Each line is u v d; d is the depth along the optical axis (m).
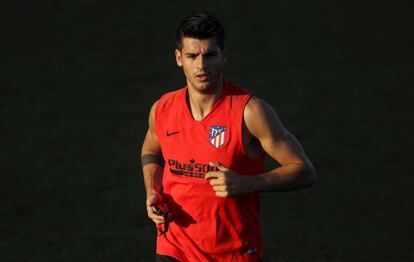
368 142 29.94
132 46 46.44
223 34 12.05
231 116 12.24
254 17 50.78
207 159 12.35
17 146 30.48
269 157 28.19
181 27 12.01
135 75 41.41
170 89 38.94
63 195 25.03
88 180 26.55
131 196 24.86
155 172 14.15
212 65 11.91
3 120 34.06
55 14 52.09
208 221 12.67
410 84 38.19
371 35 46.94
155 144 14.27
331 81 39.22
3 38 48.12
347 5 52.34
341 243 20.55
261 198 24.00
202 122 12.38
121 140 31.20
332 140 30.36
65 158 29.00
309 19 50.09
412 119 32.88
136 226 22.28
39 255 20.25
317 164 27.48
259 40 46.78
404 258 19.50
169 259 13.14
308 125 32.56
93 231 21.94
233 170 12.38
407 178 25.78
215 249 12.85
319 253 19.91
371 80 39.12
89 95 38.03
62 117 34.50
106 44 46.91
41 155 29.34
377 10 51.25
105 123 33.59
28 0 54.75
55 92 38.56
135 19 51.00
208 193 12.48
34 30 49.41
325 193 24.45
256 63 42.81
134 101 36.97
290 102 36.16
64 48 46.38
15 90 38.94
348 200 23.83
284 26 49.03
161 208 12.83
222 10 52.16
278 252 20.03
